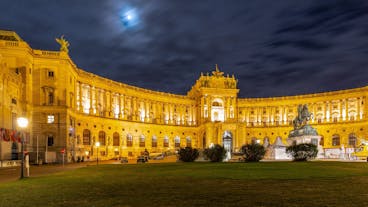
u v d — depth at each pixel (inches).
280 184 869.2
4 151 2425.0
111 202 625.9
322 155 2974.9
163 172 1333.7
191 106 5738.2
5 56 2896.2
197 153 2459.4
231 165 1708.9
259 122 5807.1
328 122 5231.3
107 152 4190.5
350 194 691.4
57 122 3125.0
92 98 4057.6
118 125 4443.9
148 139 4963.1
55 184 952.3
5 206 611.2
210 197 665.0
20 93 2871.6
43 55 3157.0
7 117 2551.7
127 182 963.3
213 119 5531.5
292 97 5629.9
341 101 5201.8
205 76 5575.8
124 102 4672.7
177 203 603.5
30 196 724.7
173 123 5472.4
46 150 2960.1
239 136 5036.9
